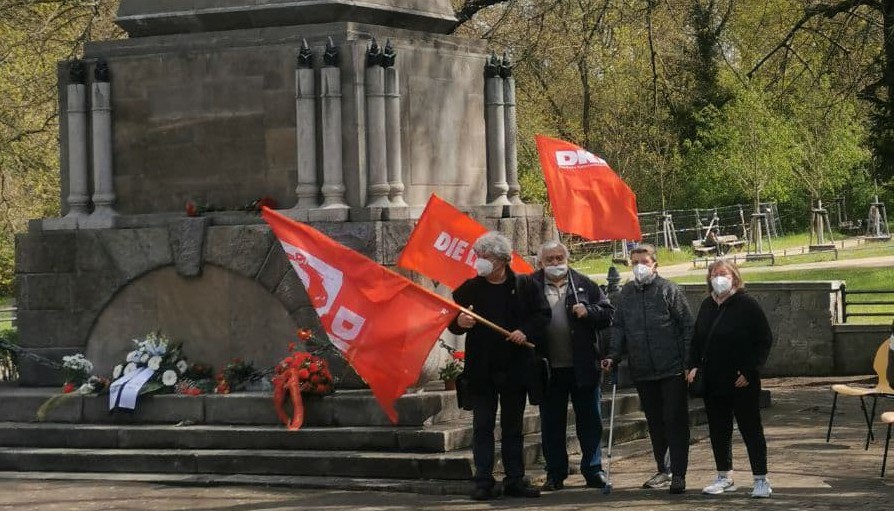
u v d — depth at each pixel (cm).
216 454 1237
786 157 4534
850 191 5353
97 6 2292
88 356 1419
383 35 1405
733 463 1259
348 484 1159
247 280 1355
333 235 1317
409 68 1416
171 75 1421
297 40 1375
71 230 1427
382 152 1354
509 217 1499
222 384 1317
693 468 1240
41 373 1430
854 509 998
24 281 1435
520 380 1096
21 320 1438
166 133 1424
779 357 2158
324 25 1375
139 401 1321
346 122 1355
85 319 1418
